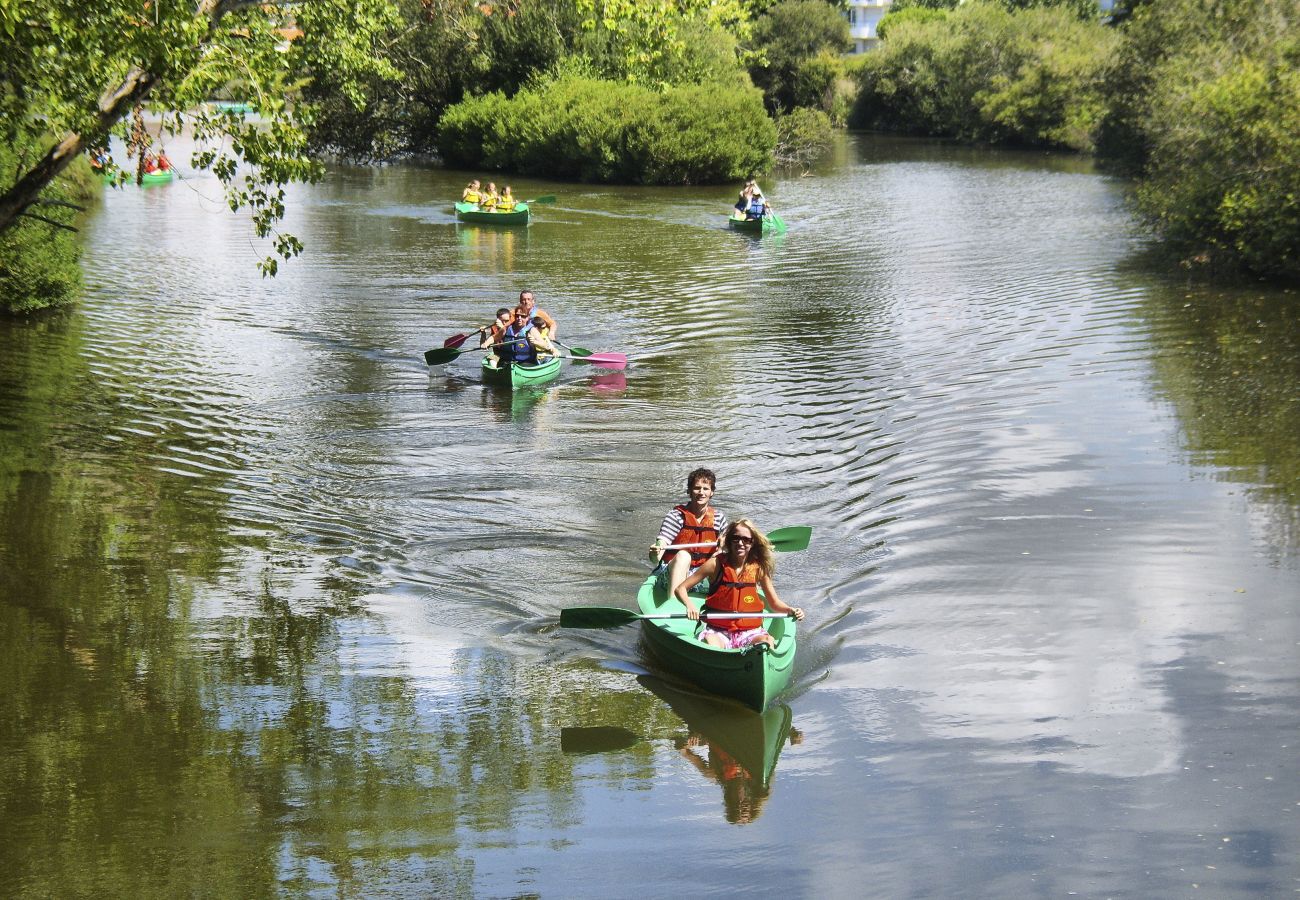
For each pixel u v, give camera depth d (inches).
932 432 588.4
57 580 413.4
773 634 362.6
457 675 356.5
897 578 418.3
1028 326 821.2
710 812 284.7
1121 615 382.6
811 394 669.9
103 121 502.9
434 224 1382.9
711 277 1051.9
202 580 418.0
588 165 1934.1
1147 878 254.2
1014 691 339.0
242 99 548.7
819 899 249.0
